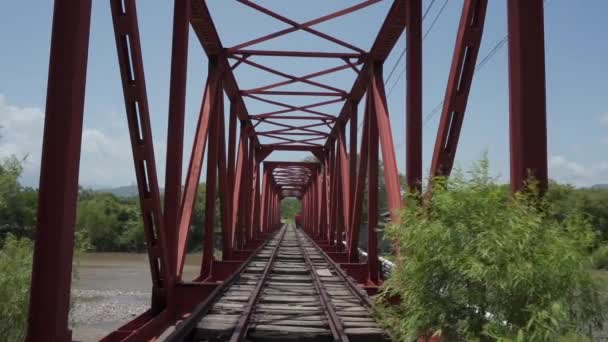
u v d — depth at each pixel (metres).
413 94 10.91
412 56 11.07
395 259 6.11
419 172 10.68
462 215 5.18
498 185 5.29
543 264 4.39
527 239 4.56
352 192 22.66
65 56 5.60
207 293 10.95
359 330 9.09
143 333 8.68
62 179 5.50
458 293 5.14
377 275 15.88
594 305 4.41
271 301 12.06
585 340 4.21
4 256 6.82
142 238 59.41
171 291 10.59
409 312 5.68
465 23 8.40
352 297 12.71
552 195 5.36
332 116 29.92
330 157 36.41
